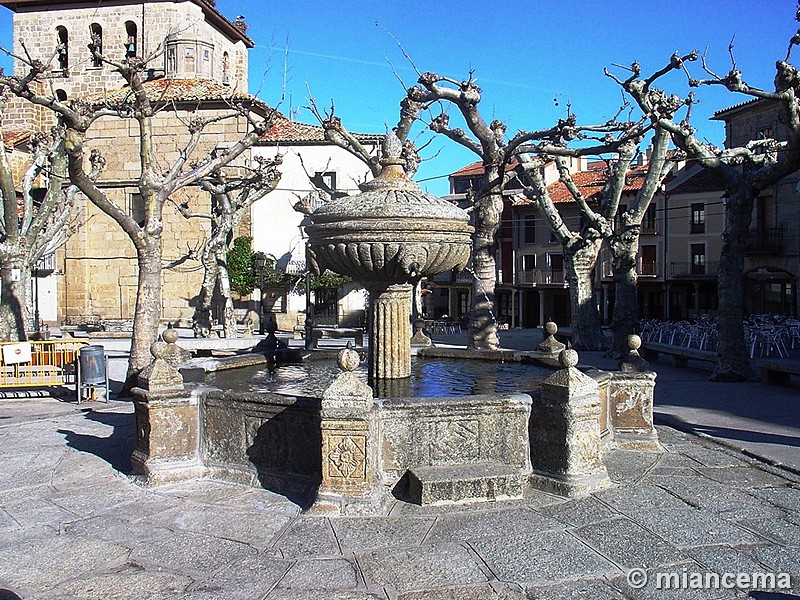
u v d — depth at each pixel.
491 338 15.59
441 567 4.84
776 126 32.97
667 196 40.47
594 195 41.03
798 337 24.19
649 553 5.05
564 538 5.33
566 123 13.61
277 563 4.93
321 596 4.43
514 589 4.51
